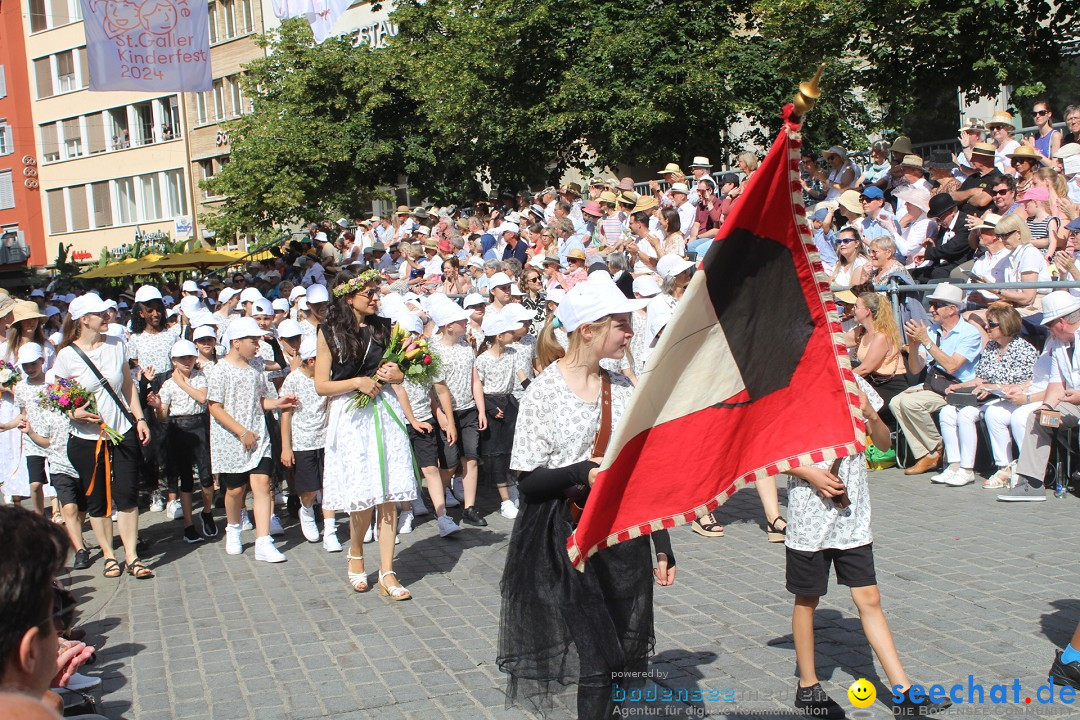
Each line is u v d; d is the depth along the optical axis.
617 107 16.67
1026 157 9.88
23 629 1.96
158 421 9.65
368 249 16.83
